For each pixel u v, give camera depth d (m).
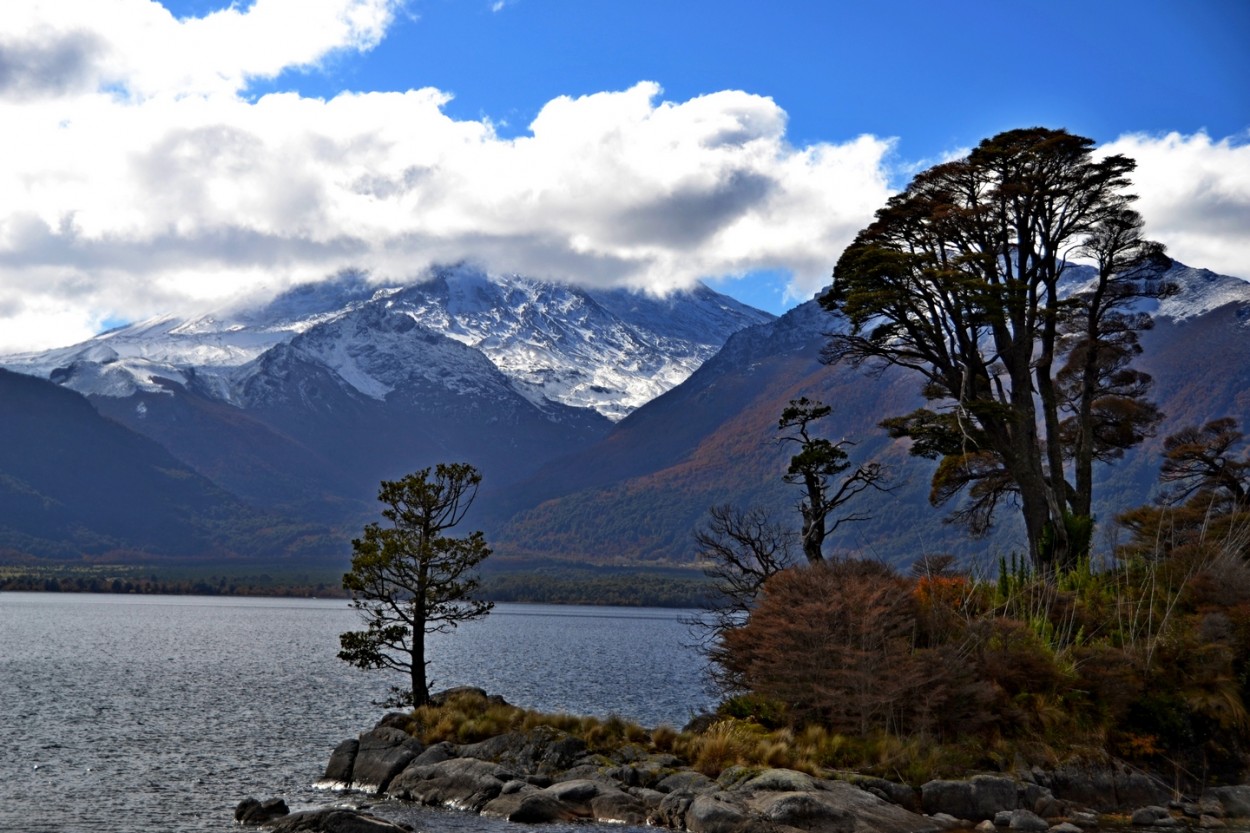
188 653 121.88
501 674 99.00
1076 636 41.50
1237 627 40.41
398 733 42.88
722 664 43.28
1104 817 34.09
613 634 185.88
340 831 30.98
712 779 35.28
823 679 38.19
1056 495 48.41
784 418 47.53
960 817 33.41
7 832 35.88
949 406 52.03
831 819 31.23
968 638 39.00
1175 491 65.44
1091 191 49.50
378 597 47.12
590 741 39.22
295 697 79.00
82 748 53.25
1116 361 56.31
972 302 47.06
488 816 35.06
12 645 126.50
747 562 47.69
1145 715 37.69
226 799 41.19
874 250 47.66
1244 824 33.81
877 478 46.69
